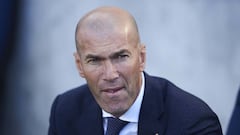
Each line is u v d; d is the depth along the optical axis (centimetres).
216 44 767
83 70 316
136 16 787
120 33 301
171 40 778
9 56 782
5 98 794
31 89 802
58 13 809
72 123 371
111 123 347
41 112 799
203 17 772
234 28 763
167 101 354
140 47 316
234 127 388
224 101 757
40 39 812
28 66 796
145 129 345
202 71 768
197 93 766
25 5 783
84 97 377
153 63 780
